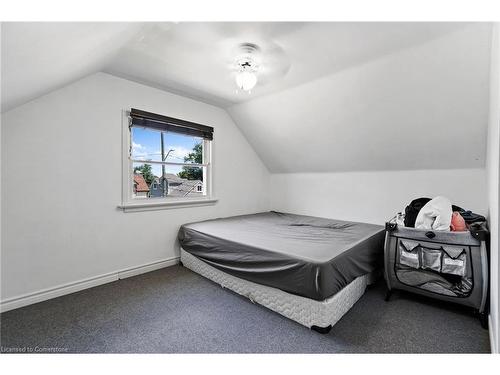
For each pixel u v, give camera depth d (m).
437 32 1.58
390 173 2.84
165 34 1.67
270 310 1.82
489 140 1.79
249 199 3.78
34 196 1.90
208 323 1.65
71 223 2.08
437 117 2.12
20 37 0.86
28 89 1.53
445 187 2.49
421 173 2.63
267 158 3.82
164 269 2.67
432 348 1.40
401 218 2.25
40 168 1.92
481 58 1.64
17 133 1.81
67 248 2.07
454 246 1.67
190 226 2.71
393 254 1.94
